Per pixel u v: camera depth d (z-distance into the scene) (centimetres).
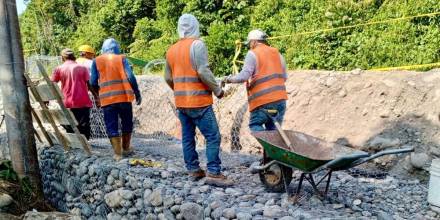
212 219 436
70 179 693
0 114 984
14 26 696
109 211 601
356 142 617
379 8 974
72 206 691
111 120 650
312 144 471
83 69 749
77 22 2477
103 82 648
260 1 1279
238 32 1210
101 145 776
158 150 718
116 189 586
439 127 563
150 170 574
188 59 495
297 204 437
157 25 1648
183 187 511
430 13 829
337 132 647
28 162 715
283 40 1076
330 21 991
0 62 696
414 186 519
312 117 691
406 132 584
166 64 528
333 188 495
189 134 526
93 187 632
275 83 520
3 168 718
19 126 707
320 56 970
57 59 1354
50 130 787
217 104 792
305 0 1112
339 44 966
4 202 665
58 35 2495
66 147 743
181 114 521
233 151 721
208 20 1352
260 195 470
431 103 592
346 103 673
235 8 1310
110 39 671
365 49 908
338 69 935
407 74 656
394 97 629
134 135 888
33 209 690
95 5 2306
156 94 932
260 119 528
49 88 674
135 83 661
